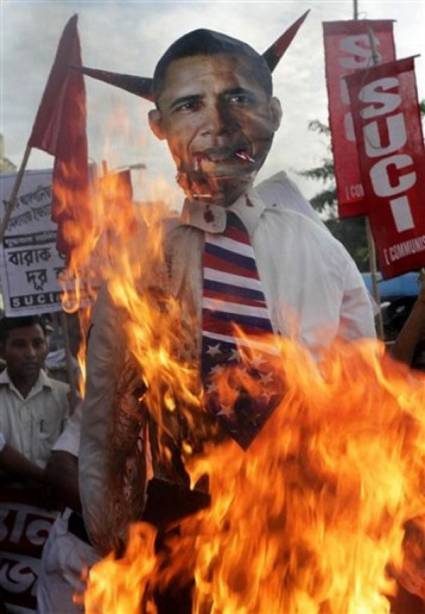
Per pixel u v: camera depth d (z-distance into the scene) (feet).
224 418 8.52
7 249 12.77
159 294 8.73
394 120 11.39
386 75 11.39
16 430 12.89
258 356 8.57
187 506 8.61
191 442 8.61
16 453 12.25
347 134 11.82
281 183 8.98
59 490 11.37
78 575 11.25
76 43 11.61
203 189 8.73
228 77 8.72
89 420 8.97
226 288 8.66
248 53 8.77
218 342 8.60
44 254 12.74
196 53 8.73
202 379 8.58
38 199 12.71
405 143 11.38
